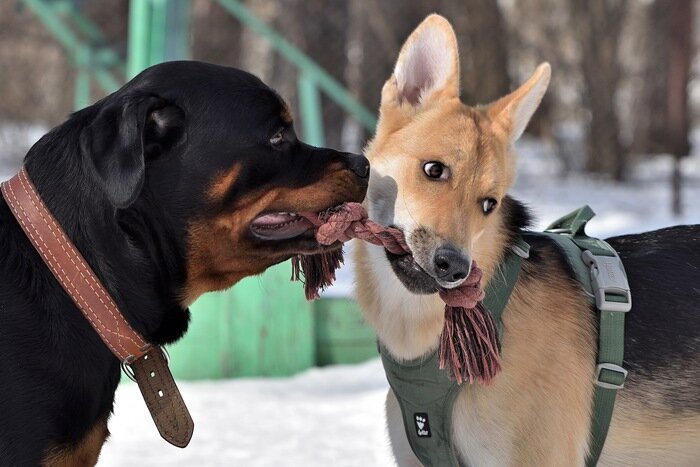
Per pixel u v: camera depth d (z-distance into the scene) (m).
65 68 13.87
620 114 18.14
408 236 3.50
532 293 3.56
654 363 3.62
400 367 3.55
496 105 3.90
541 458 3.44
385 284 3.59
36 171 3.12
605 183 16.86
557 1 17.59
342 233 3.26
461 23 16.00
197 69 3.16
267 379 6.55
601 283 3.63
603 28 17.09
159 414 3.25
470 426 3.45
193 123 3.08
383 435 5.33
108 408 3.20
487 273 3.54
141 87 3.12
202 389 6.28
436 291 3.38
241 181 3.11
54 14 10.98
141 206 3.07
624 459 3.70
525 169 17.47
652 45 18.66
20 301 3.01
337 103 12.04
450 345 3.28
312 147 3.27
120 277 3.08
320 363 6.86
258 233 3.21
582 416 3.51
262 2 13.24
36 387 2.98
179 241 3.12
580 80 17.56
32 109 14.09
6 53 13.86
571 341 3.54
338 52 12.07
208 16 13.08
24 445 2.96
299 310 6.65
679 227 3.99
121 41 11.73
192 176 3.08
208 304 6.51
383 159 3.73
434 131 3.68
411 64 3.89
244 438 5.29
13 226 3.10
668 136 19.42
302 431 5.42
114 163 2.87
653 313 3.67
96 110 3.16
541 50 17.66
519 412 3.43
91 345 3.07
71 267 3.04
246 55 13.45
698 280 3.75
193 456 5.01
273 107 3.17
